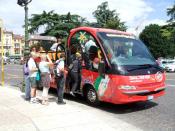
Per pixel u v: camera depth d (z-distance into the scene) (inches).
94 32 411.5
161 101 446.9
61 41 500.7
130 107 407.5
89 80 410.6
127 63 379.6
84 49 423.5
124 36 423.5
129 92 364.2
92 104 413.4
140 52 414.3
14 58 3587.6
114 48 396.5
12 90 536.7
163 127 311.4
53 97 474.0
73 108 381.1
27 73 435.2
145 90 376.8
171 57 2514.8
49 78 404.8
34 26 2797.7
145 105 419.5
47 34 2731.3
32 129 289.4
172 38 2925.7
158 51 2463.1
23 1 504.4
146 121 335.3
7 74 1039.0
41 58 402.3
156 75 393.1
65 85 444.8
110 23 2192.4
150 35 2469.2
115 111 384.8
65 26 2632.9
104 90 385.4
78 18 2802.7
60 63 403.2
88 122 315.9
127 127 305.9
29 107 385.1
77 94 466.3
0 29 616.7
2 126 299.0
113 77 370.9
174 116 358.0
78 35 438.0
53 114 347.9
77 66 428.1
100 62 383.9
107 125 308.7
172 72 1423.5
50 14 2829.7
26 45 502.0
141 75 375.6
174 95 500.4
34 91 415.5
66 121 318.3
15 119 325.1
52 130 287.3
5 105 397.7
